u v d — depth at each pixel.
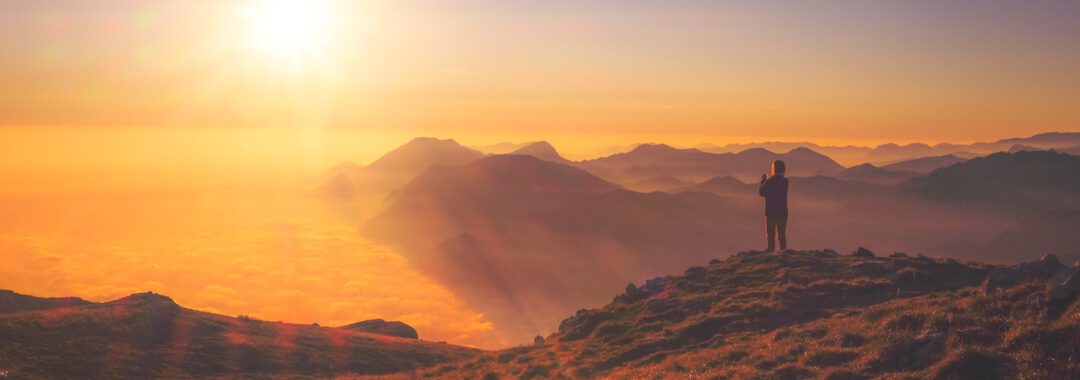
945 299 21.50
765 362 19.47
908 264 28.38
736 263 33.53
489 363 29.80
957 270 26.84
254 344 39.12
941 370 15.92
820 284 27.20
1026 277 21.42
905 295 24.59
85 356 33.31
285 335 42.84
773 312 25.34
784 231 34.66
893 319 19.83
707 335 25.02
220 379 33.75
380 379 31.56
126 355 34.53
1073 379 14.48
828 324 21.89
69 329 35.72
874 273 28.27
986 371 15.68
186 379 33.12
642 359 23.64
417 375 30.95
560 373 24.23
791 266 31.03
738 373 18.69
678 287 32.38
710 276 32.34
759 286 29.25
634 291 33.75
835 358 18.53
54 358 32.31
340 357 39.81
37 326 35.06
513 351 31.09
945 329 18.28
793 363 18.84
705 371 20.06
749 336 23.20
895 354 17.59
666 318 28.08
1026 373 15.08
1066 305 17.45
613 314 31.27
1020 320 17.61
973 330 17.61
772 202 34.47
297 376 35.50
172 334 38.81
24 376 30.02
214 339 39.00
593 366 24.28
